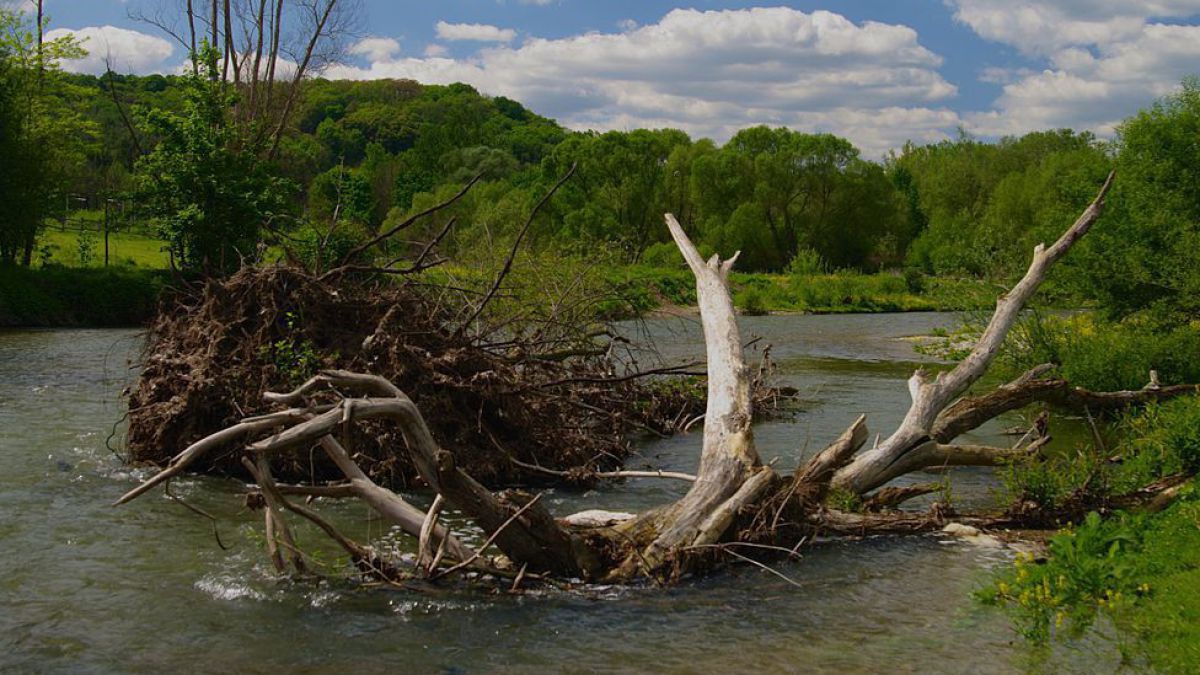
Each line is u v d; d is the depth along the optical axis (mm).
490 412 10711
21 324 31938
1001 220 68688
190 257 29828
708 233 78562
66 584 7086
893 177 101875
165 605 6684
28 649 5941
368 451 10102
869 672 5691
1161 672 5566
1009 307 12125
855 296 53000
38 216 39219
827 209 80688
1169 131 20234
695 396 15391
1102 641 6059
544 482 10695
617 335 14789
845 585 7301
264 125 36469
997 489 10594
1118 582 6703
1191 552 6977
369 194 50406
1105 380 15883
